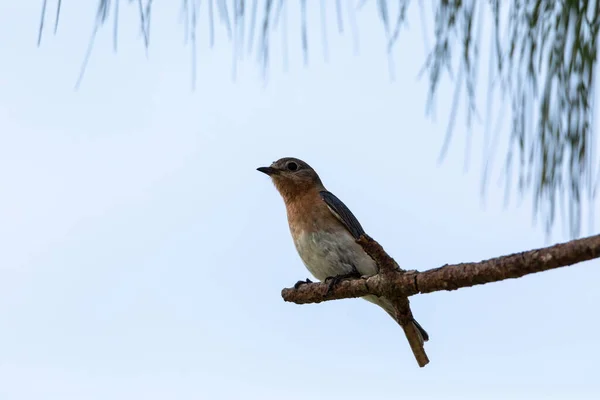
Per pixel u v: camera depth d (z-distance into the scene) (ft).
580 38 14.98
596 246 17.52
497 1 14.90
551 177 15.02
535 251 19.16
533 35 15.26
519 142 15.03
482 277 20.90
